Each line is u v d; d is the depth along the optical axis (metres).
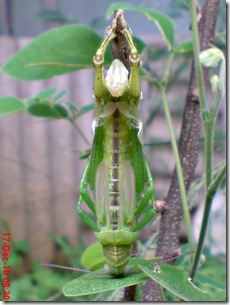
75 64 0.24
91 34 0.24
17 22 0.66
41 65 0.24
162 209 0.23
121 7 0.24
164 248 0.23
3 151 0.71
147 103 0.41
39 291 0.51
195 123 0.23
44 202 0.72
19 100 0.29
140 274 0.19
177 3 0.34
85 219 0.21
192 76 0.23
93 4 0.56
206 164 0.21
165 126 0.52
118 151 0.20
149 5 0.36
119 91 0.19
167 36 0.24
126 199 0.20
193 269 0.21
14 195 0.72
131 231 0.20
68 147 0.71
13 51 0.67
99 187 0.20
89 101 0.68
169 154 0.49
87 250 0.23
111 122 0.20
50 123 0.71
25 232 0.72
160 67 0.40
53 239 0.66
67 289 0.18
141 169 0.20
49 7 0.60
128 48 0.19
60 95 0.30
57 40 0.24
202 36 0.24
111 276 0.20
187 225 0.22
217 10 0.24
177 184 0.23
